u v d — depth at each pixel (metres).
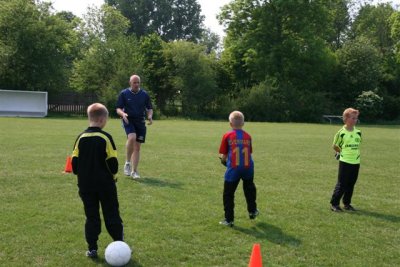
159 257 5.13
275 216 7.04
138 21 82.56
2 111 40.12
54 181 9.13
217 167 11.73
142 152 14.53
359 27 64.81
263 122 44.25
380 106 50.94
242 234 6.06
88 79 48.25
